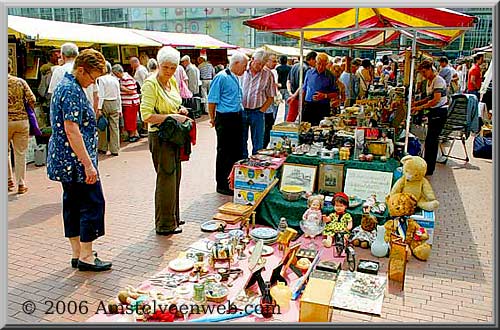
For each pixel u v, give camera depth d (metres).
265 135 7.04
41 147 7.27
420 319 2.81
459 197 5.67
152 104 4.00
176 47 12.25
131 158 7.95
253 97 5.89
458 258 3.76
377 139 4.63
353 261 3.32
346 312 2.85
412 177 3.87
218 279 2.91
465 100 7.55
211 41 15.21
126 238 4.19
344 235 3.59
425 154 6.74
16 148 5.57
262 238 3.56
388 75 12.67
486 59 12.66
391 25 6.32
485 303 3.02
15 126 5.46
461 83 13.27
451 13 4.16
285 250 3.28
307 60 8.19
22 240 4.14
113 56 11.60
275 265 3.17
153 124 4.06
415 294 3.12
